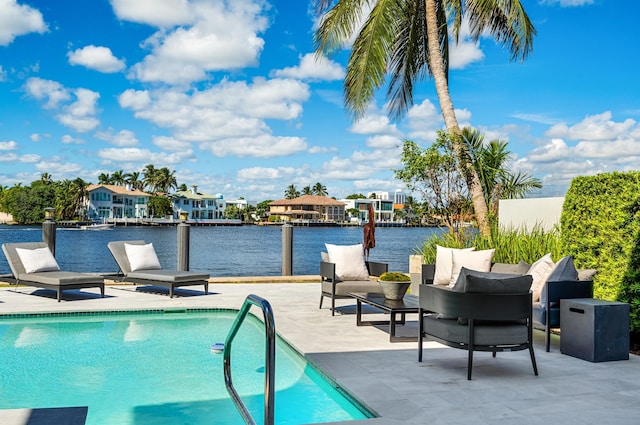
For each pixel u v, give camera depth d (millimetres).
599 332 4758
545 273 5688
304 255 34250
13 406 3688
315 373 4617
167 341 5766
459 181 10555
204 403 3785
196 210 93250
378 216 104625
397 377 4184
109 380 4328
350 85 11430
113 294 8570
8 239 43156
